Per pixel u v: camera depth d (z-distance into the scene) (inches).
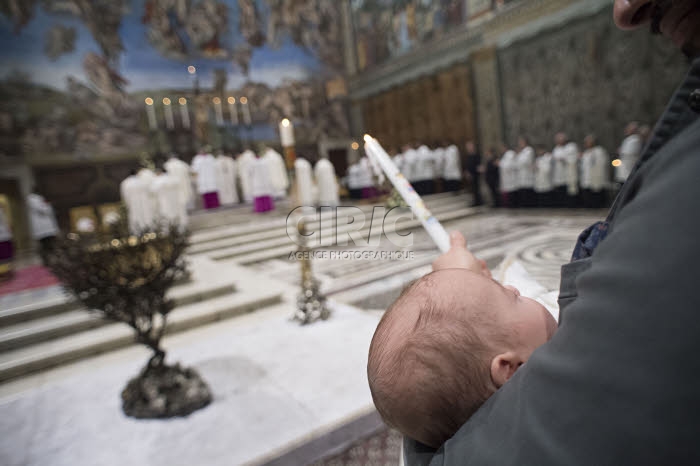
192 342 162.4
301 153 677.9
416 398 17.9
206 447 93.0
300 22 674.8
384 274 194.1
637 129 319.3
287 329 152.1
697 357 7.5
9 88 497.7
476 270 28.9
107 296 102.0
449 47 527.2
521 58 447.2
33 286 228.7
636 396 8.2
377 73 650.2
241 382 118.3
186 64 601.3
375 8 633.6
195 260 284.5
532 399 10.9
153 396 107.0
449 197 492.4
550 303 25.9
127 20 563.8
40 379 146.2
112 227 103.5
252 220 419.8
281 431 95.4
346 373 115.7
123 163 559.8
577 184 378.9
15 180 500.1
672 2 12.2
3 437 104.8
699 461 7.5
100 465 91.1
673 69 336.2
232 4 628.4
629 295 8.7
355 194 518.9
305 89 682.2
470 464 12.4
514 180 426.9
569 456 9.1
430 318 18.4
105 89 550.6
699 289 7.7
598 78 386.0
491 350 17.3
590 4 379.9
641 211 9.5
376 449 89.7
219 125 619.8
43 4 514.0
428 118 575.5
